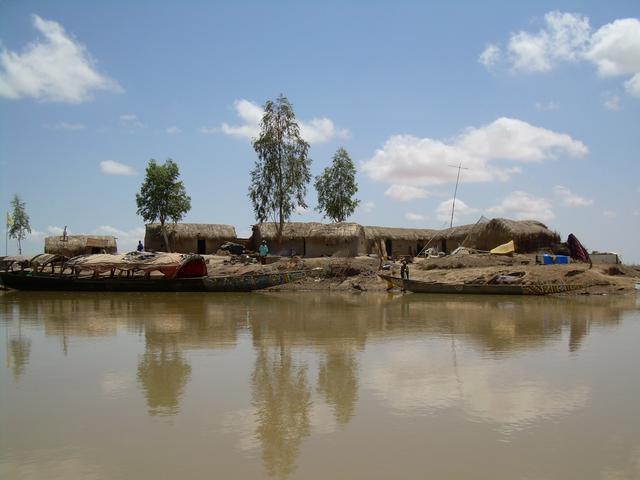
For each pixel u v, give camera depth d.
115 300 27.83
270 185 44.16
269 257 40.38
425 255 45.78
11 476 6.61
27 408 9.16
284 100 44.47
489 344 14.76
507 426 8.22
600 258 42.50
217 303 26.36
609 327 17.94
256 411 8.93
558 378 11.02
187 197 46.56
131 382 10.79
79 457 7.15
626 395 9.81
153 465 6.88
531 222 46.97
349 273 35.84
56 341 15.35
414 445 7.47
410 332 16.84
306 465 6.85
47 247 48.38
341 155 55.38
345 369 11.79
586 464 6.92
